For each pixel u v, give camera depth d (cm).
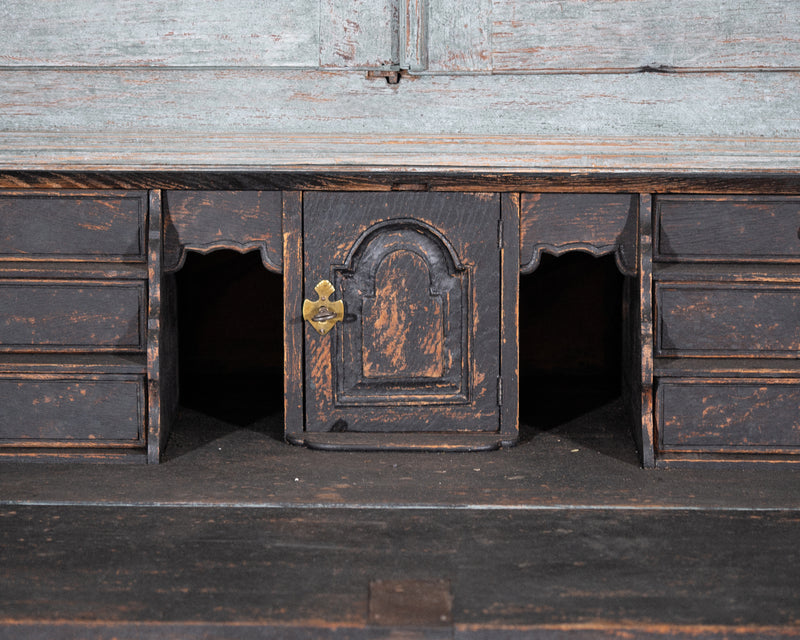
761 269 308
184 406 386
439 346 324
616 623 194
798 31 296
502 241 317
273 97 306
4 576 217
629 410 352
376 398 326
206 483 287
